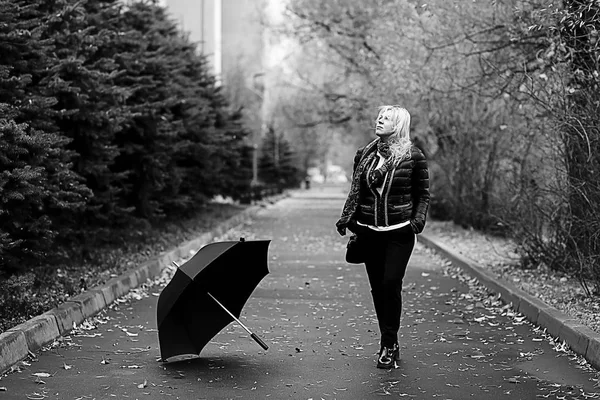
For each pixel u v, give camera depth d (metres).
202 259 7.82
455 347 8.80
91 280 11.70
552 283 12.37
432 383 7.28
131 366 7.79
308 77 32.44
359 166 7.83
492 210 20.45
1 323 8.43
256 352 8.50
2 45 10.24
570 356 8.31
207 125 23.55
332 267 16.38
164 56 18.89
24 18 11.76
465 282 14.12
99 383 7.15
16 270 10.45
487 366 7.93
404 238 7.74
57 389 6.93
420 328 9.88
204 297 7.90
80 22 12.23
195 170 23.02
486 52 14.57
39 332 8.42
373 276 7.98
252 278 8.12
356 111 28.62
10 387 6.94
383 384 7.23
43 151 9.70
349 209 7.77
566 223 12.47
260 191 47.59
